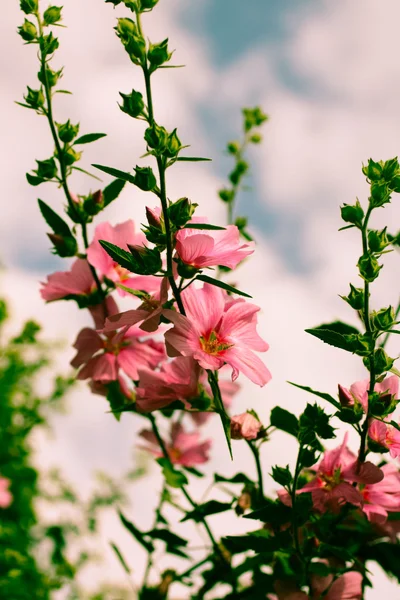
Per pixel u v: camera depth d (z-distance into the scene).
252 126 1.23
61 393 1.98
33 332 1.78
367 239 0.87
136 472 1.90
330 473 0.90
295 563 0.92
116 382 0.98
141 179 0.84
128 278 0.97
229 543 0.94
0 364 2.08
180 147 0.85
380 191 0.84
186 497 0.96
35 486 2.09
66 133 0.95
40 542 1.98
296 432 0.90
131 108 0.86
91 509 2.04
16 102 0.96
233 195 1.18
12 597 1.32
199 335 0.86
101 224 0.96
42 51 0.94
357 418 0.86
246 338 0.88
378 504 0.91
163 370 0.96
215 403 0.88
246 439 0.91
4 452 1.98
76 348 0.98
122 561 1.02
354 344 0.85
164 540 0.99
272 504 0.89
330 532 0.90
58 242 0.97
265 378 0.86
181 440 1.06
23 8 0.95
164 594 1.00
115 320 0.85
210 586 0.97
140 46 0.85
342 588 0.92
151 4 0.87
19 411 2.02
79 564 1.96
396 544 0.96
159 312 0.85
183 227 0.85
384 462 0.95
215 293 0.88
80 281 0.98
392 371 0.85
